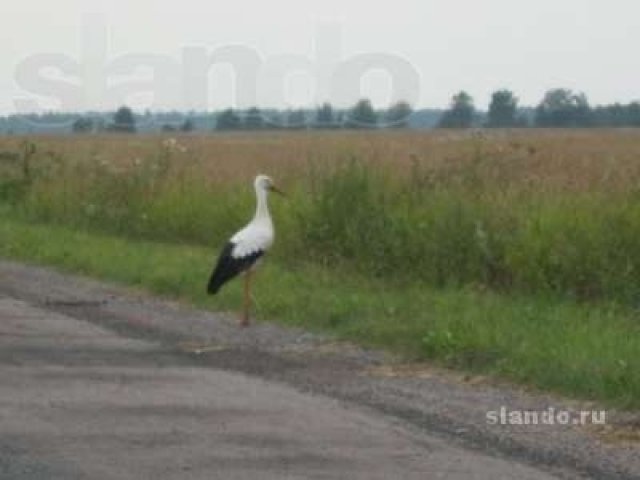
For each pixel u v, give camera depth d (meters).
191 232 36.12
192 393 17.81
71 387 18.27
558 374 17.97
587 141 48.22
